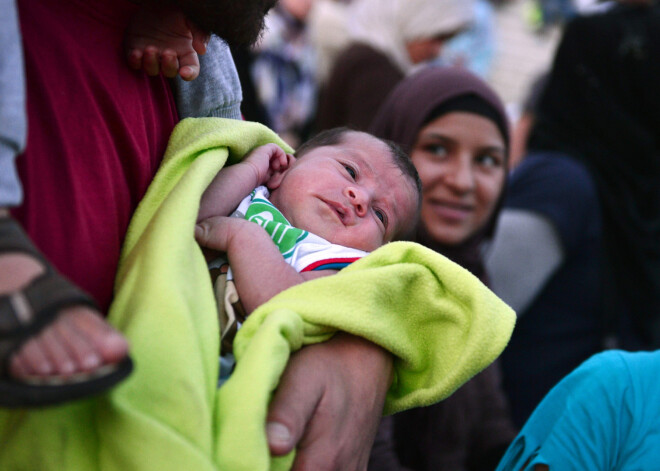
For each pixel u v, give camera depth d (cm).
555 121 331
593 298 277
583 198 276
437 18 332
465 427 218
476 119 237
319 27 400
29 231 94
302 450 108
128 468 91
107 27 111
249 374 101
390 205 152
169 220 108
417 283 124
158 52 115
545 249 270
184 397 96
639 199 315
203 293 108
